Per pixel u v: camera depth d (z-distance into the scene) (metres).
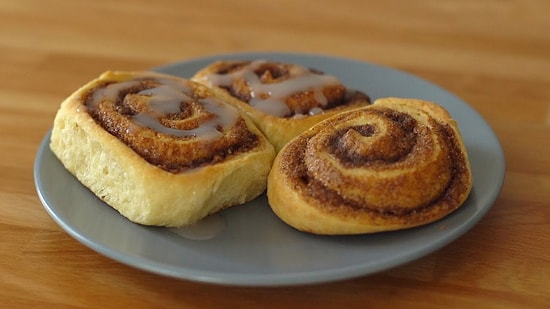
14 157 0.52
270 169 0.46
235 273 0.40
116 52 0.64
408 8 0.70
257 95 0.50
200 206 0.44
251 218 0.45
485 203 0.44
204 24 0.68
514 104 0.56
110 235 0.43
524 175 0.49
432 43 0.65
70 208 0.45
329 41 0.65
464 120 0.51
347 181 0.43
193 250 0.42
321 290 0.42
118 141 0.45
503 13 0.69
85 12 0.69
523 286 0.42
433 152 0.44
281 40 0.66
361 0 0.71
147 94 0.48
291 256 0.42
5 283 0.43
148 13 0.70
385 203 0.43
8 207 0.48
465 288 0.42
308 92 0.50
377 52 0.64
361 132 0.45
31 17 0.68
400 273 0.43
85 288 0.43
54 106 0.57
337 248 0.42
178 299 0.42
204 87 0.50
